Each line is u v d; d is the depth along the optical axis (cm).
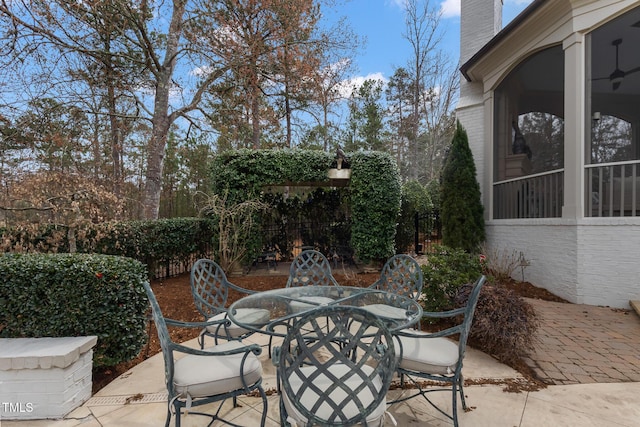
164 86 935
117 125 1102
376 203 687
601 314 440
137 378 282
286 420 172
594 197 503
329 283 418
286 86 1167
